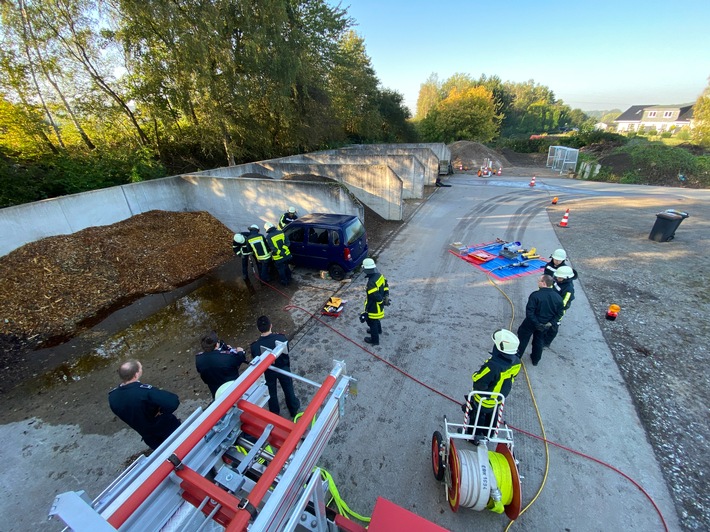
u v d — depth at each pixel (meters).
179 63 12.95
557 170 26.59
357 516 3.14
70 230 8.89
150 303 7.57
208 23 12.31
